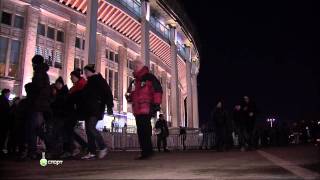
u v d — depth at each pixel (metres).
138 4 37.34
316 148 13.88
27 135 7.70
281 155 8.92
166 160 7.75
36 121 7.52
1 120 10.28
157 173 4.65
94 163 6.88
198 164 6.31
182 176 4.23
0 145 10.33
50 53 29.31
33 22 27.58
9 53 26.06
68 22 31.02
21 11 27.28
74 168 5.64
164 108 47.16
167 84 49.75
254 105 13.58
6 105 10.42
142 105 7.73
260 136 25.03
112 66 36.47
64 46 30.58
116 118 35.19
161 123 17.08
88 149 8.18
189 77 47.62
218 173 4.54
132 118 37.72
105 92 7.88
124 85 37.50
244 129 13.58
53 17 29.95
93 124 7.80
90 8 25.12
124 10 34.28
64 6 30.53
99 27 33.91
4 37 25.95
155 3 36.22
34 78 7.45
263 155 9.15
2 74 25.52
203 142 23.44
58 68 29.80
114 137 17.42
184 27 43.44
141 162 7.09
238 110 13.71
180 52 47.06
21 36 26.98
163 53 45.44
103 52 34.31
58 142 8.70
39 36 28.52
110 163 6.79
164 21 41.56
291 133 32.72
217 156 9.46
